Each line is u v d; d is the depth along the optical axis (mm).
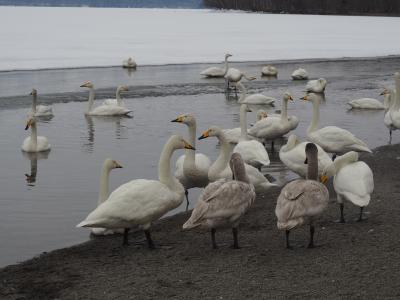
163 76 30703
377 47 47625
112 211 7520
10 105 21594
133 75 30812
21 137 16422
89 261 7574
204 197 7246
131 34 57938
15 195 10898
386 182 11047
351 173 8320
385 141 15664
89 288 6609
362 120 18906
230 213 7199
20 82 27234
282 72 33250
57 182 11805
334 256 7230
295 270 6809
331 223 8727
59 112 20562
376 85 27750
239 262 7191
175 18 99750
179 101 22969
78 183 11727
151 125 18094
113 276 6953
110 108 19812
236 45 47750
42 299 6402
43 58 36531
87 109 20094
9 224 9328
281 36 57031
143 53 41094
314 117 13289
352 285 6285
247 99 22125
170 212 10047
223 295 6180
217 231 8680
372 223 8578
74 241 8602
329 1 116562
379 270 6680
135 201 7637
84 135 16641
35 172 12602
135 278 6836
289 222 6883
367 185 8227
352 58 40312
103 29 65500
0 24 71250
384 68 34656
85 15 114750
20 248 8320
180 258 7504
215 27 71312
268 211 9609
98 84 27297
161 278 6785
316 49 45531
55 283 6832
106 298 6293
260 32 62250
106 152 14484
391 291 6098
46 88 25750
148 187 7797
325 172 8555
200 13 131875
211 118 19172
